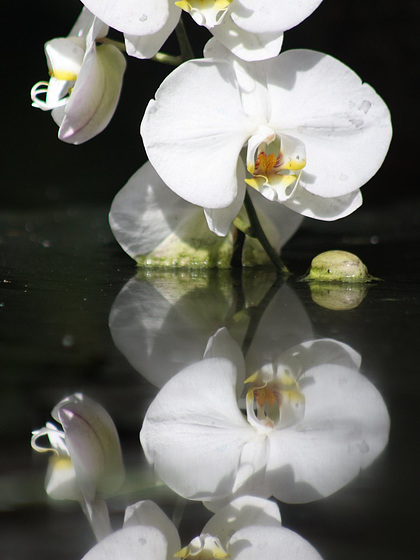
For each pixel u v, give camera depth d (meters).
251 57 1.75
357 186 1.77
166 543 1.14
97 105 1.78
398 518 1.12
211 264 1.84
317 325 1.70
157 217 1.83
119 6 1.76
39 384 1.63
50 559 1.03
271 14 1.75
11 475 1.28
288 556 1.08
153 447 1.43
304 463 1.35
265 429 1.53
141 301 1.75
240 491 1.28
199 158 1.76
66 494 1.22
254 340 1.68
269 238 1.85
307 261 1.88
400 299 1.75
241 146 1.77
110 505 1.22
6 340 1.67
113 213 1.83
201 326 1.70
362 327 1.70
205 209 1.77
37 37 4.64
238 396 1.62
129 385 1.63
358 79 1.76
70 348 1.66
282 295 1.76
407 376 1.64
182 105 1.76
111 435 1.49
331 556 1.04
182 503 1.24
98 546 1.09
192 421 1.57
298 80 1.76
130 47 1.77
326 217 1.78
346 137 1.77
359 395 1.62
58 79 1.78
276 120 1.77
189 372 1.64
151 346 1.67
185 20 4.06
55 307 1.73
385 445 1.41
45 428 1.50
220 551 1.13
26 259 1.88
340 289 1.78
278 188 1.76
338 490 1.23
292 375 1.64
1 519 1.14
